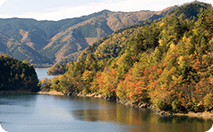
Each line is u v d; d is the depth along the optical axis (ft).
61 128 269.23
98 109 396.78
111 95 519.60
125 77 452.35
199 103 289.53
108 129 258.37
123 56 520.42
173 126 257.96
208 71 296.92
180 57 320.91
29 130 261.85
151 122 280.51
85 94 652.48
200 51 317.42
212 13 367.25
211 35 335.47
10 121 313.12
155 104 340.39
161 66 356.38
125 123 281.95
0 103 515.50
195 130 241.35
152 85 349.00
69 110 400.88
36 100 570.05
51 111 396.16
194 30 367.04
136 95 388.98
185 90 304.71
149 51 470.39
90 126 274.98
